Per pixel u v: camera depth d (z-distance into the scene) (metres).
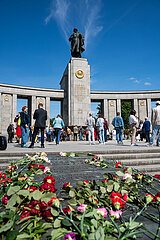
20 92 32.91
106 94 37.31
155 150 7.20
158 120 9.09
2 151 6.34
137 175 3.23
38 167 3.54
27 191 2.04
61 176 3.56
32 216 1.73
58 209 1.94
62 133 21.98
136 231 1.61
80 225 1.51
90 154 5.52
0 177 2.97
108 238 1.40
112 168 4.14
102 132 13.07
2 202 2.16
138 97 37.59
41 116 8.85
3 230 1.47
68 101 31.25
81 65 31.77
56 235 1.44
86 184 2.59
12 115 32.12
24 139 9.48
